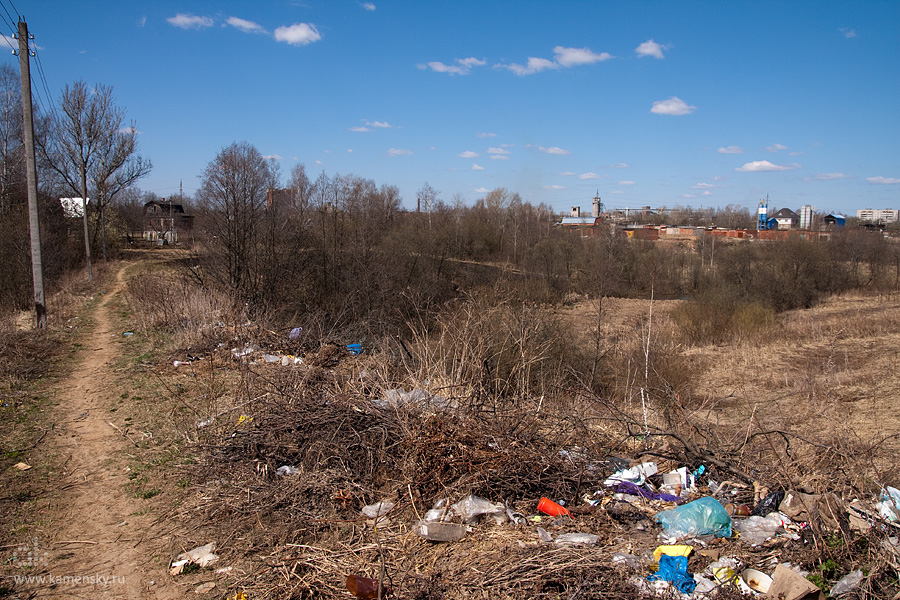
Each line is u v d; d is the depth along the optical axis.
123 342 11.66
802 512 4.15
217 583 3.58
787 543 3.79
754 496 4.58
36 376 8.81
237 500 4.54
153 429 6.38
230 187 14.64
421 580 3.36
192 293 13.46
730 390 12.80
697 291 30.11
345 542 3.94
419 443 4.79
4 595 3.44
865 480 4.78
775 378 13.74
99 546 4.05
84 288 21.31
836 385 12.52
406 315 15.04
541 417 5.92
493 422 5.27
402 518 4.25
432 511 4.22
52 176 35.06
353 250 16.84
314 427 5.26
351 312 14.59
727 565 3.55
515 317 10.45
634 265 31.50
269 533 4.11
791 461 4.88
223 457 5.19
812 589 3.21
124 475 5.22
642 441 6.01
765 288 29.67
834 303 30.48
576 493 4.49
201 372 8.83
